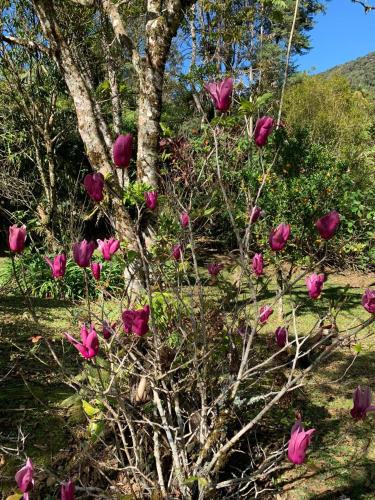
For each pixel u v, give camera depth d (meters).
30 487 1.36
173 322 2.31
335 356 4.12
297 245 5.03
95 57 6.05
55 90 7.27
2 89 7.24
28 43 2.95
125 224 2.27
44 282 6.19
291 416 3.04
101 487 2.30
